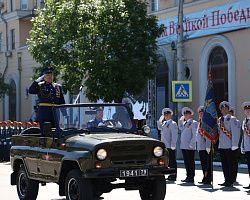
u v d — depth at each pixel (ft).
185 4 91.25
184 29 91.09
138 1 83.46
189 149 54.70
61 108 38.99
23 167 42.52
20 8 140.97
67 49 83.76
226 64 84.33
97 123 39.17
